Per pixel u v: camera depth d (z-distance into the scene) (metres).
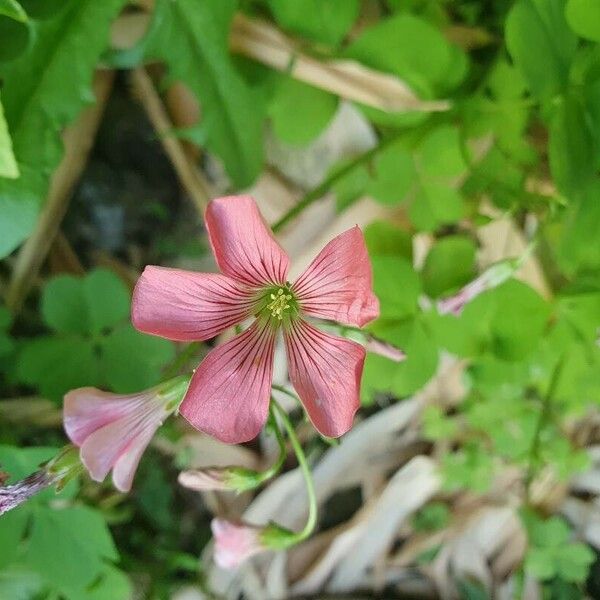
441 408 0.17
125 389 0.15
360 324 0.11
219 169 0.16
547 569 0.17
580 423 0.17
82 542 0.14
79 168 0.15
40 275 0.16
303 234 0.16
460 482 0.17
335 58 0.13
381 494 0.18
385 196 0.15
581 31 0.12
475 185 0.14
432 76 0.13
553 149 0.12
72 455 0.12
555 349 0.15
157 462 0.17
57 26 0.12
